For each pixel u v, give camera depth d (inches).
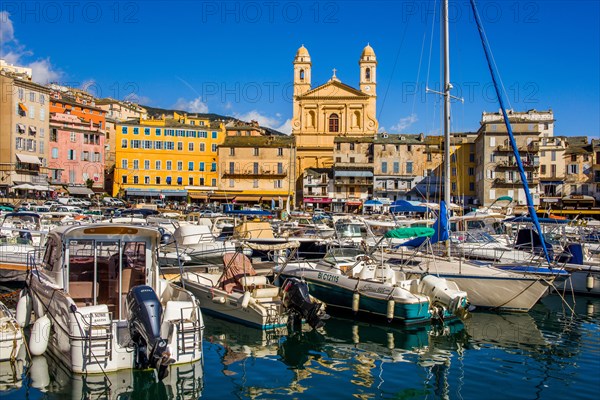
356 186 3902.6
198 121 4446.4
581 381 617.9
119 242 650.2
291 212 2760.8
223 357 675.4
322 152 4343.0
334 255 1035.9
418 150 3826.3
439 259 1015.0
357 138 4001.0
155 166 4183.1
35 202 2896.2
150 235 660.1
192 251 1246.3
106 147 4643.2
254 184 4079.7
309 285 938.1
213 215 2031.3
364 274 906.7
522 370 652.1
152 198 4121.6
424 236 944.3
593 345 753.6
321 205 3956.7
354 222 1600.6
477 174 3710.6
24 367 604.1
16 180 3324.3
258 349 709.3
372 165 3873.0
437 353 711.7
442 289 841.5
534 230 1160.8
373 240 1370.6
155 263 670.5
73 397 536.1
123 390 555.2
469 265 965.2
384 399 561.9
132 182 4158.5
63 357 587.8
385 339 767.7
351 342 751.7
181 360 589.6
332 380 609.9
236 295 812.0
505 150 3442.4
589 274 1071.0
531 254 1066.1
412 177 3806.6
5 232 1294.3
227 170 4084.6
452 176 3784.5
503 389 593.0
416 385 600.1
